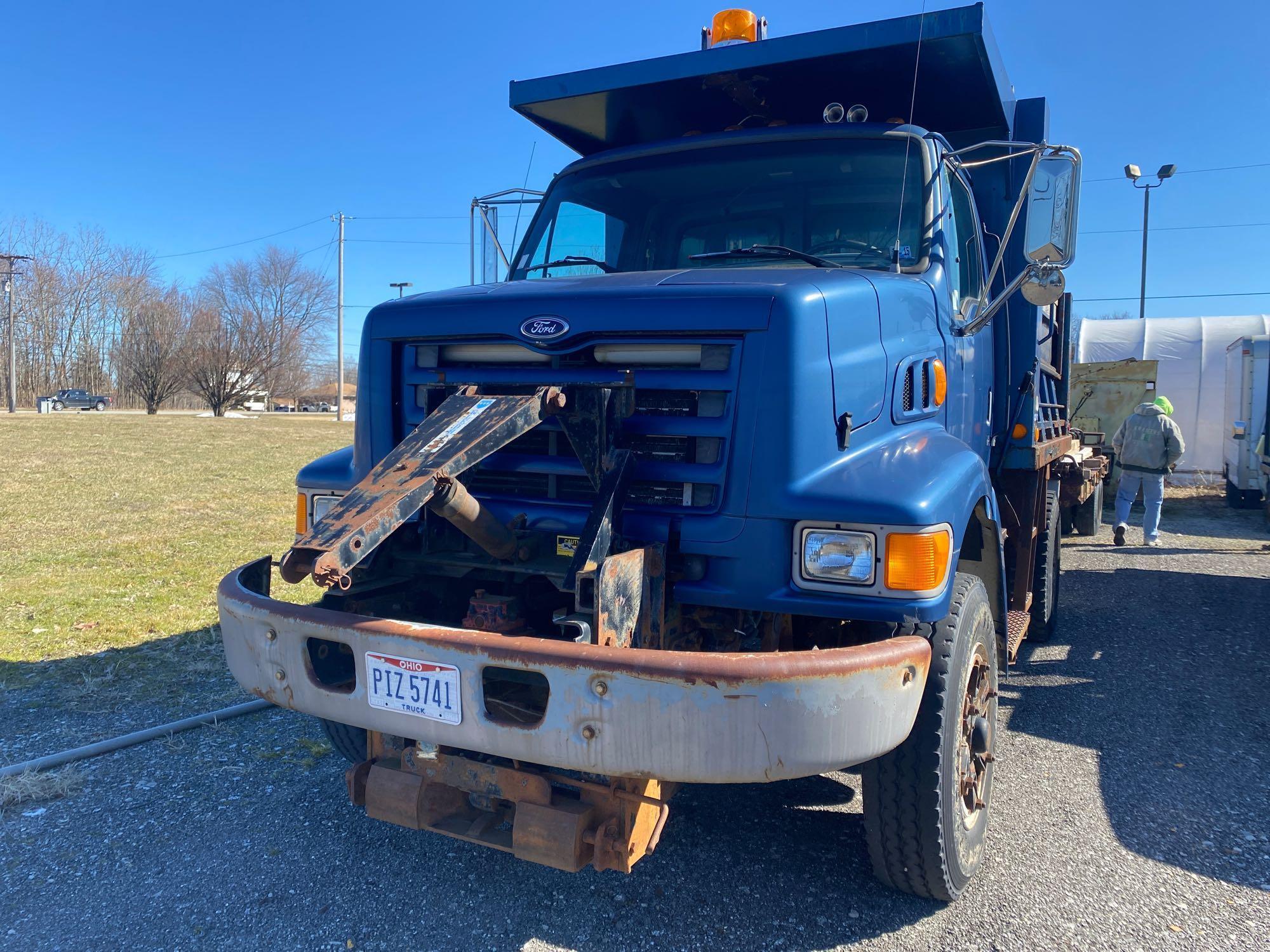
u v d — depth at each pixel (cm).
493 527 273
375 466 289
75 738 440
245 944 283
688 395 275
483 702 237
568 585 250
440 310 312
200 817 365
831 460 273
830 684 222
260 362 5778
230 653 284
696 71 450
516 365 302
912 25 409
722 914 301
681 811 376
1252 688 533
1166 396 1942
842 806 382
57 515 1146
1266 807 378
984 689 324
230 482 1557
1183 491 1767
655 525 272
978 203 502
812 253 398
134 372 5447
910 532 249
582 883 321
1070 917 297
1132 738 455
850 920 297
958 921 295
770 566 263
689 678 216
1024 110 506
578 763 228
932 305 358
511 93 493
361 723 255
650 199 435
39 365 7150
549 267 449
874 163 400
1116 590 815
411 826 289
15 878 319
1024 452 498
